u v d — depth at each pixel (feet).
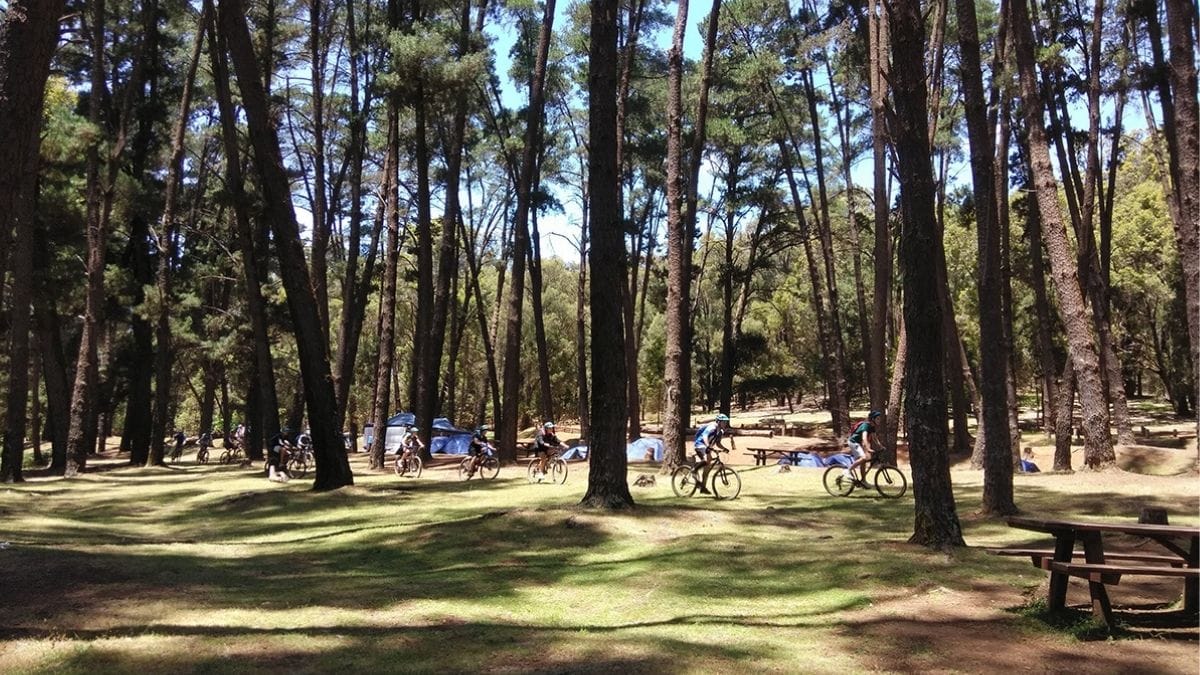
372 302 180.45
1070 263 56.90
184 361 144.15
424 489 55.83
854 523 38.14
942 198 82.48
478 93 88.28
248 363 103.24
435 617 21.22
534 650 17.80
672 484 52.60
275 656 17.20
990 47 78.79
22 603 21.63
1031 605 21.35
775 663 17.01
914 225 29.94
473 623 20.51
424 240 86.07
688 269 70.08
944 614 20.94
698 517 37.96
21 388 66.59
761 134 105.29
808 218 143.23
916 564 26.00
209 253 116.26
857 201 120.26
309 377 56.34
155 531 41.24
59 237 79.51
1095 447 57.72
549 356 183.42
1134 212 124.98
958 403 83.15
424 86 71.97
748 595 23.56
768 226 155.74
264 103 54.90
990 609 21.39
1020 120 74.95
